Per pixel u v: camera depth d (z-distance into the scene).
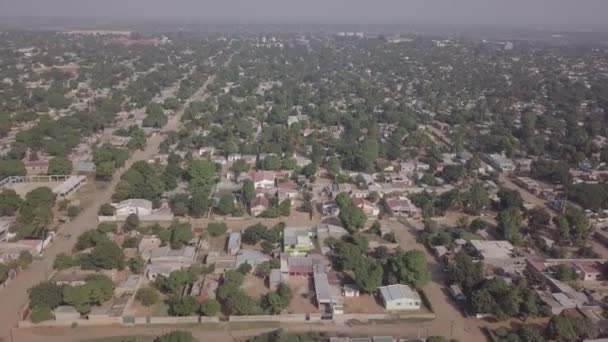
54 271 126.88
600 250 147.38
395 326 110.56
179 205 162.00
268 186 185.12
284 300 113.50
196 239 144.75
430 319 113.19
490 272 130.75
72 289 109.69
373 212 166.38
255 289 122.06
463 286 122.00
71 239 147.50
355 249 132.12
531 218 158.62
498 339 104.75
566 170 197.62
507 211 153.62
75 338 105.12
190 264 131.50
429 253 143.38
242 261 130.75
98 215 161.38
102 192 183.75
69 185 181.88
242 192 176.25
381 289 119.50
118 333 106.88
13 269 127.00
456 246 143.75
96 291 111.25
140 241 142.38
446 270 132.62
